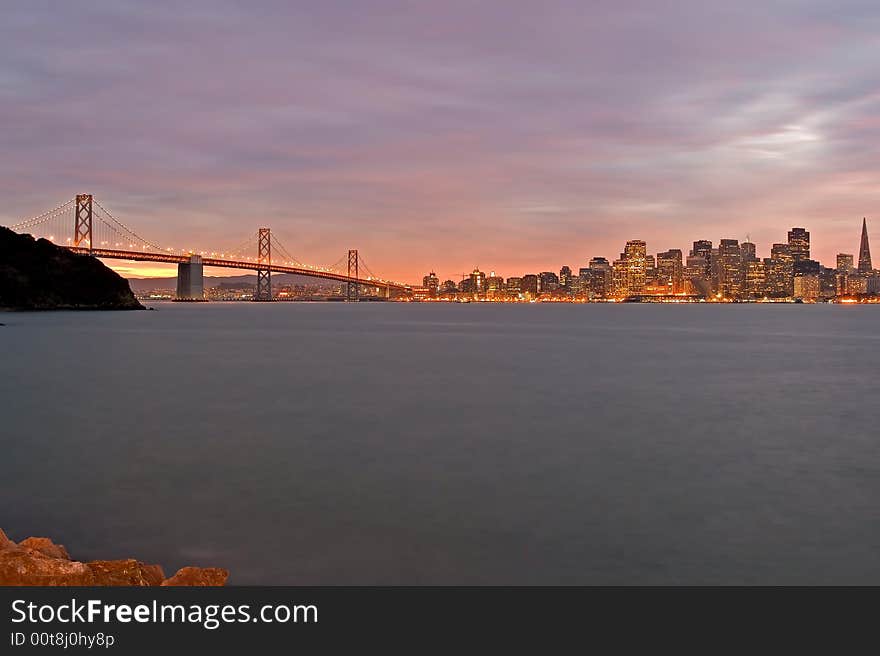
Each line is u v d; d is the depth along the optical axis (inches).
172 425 1029.8
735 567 494.3
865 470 757.9
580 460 805.2
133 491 670.5
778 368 1990.7
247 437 938.7
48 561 422.0
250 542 538.6
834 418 1111.0
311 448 868.6
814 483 703.1
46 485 691.4
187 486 689.6
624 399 1332.4
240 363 2076.8
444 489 679.7
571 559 506.9
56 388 1466.5
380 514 602.2
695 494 663.8
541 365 2064.5
